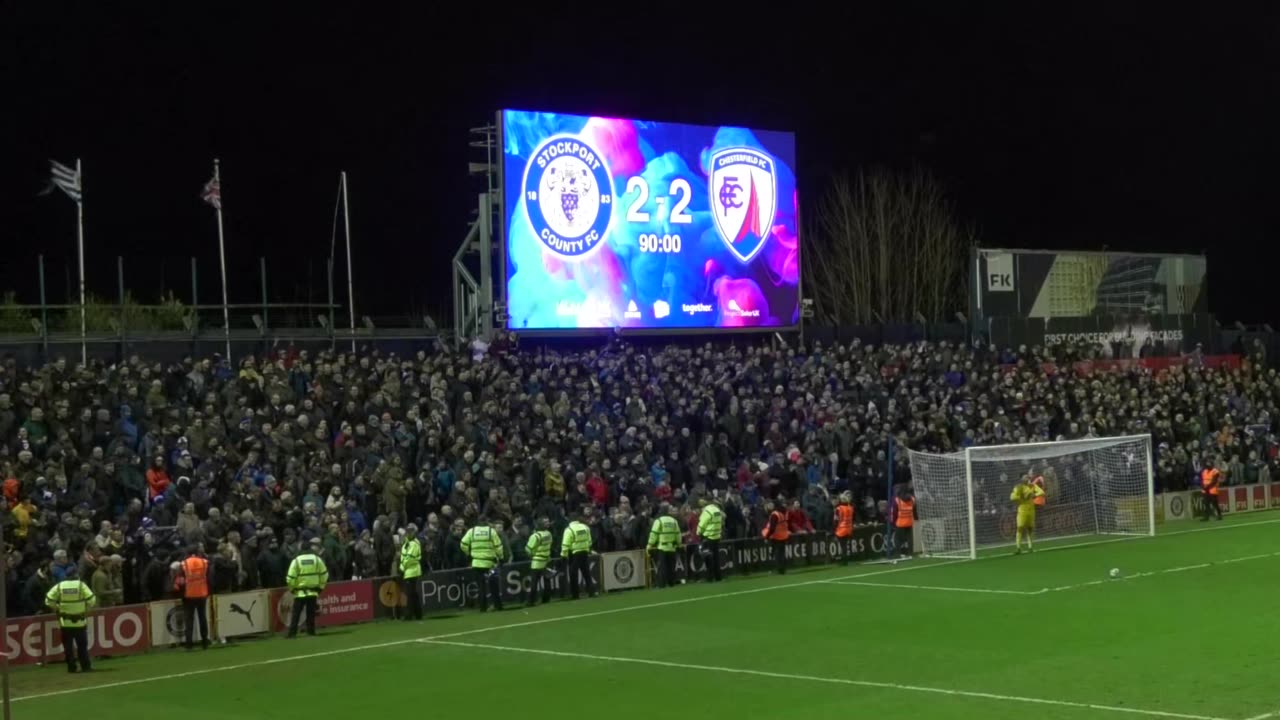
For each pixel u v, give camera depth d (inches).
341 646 987.9
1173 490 1822.1
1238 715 655.8
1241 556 1360.7
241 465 1196.5
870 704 706.8
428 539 1189.1
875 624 987.9
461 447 1305.4
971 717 665.6
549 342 2055.9
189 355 1537.9
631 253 1692.9
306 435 1268.5
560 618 1096.2
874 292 2940.5
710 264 1753.2
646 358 1689.2
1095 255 2247.8
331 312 1686.8
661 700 740.0
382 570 1171.3
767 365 1756.9
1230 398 2070.6
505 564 1208.2
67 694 832.9
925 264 2962.6
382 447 1288.1
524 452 1373.0
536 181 1625.2
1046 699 703.7
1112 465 1673.2
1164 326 2276.1
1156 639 883.4
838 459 1567.4
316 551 1075.9
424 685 813.9
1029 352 2022.6
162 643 1017.5
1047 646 869.2
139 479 1145.4
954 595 1131.3
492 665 879.1
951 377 1835.6
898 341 2100.1
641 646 932.0
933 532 1513.3
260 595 1071.0
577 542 1226.0
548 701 749.9
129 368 1306.6
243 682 848.3
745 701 728.3
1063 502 1660.9
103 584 999.0
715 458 1501.0
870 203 3006.9
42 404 1213.7
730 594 1202.6
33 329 1509.6
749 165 1793.8
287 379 1375.5
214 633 1040.2
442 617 1146.0
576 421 1470.2
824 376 1749.5
